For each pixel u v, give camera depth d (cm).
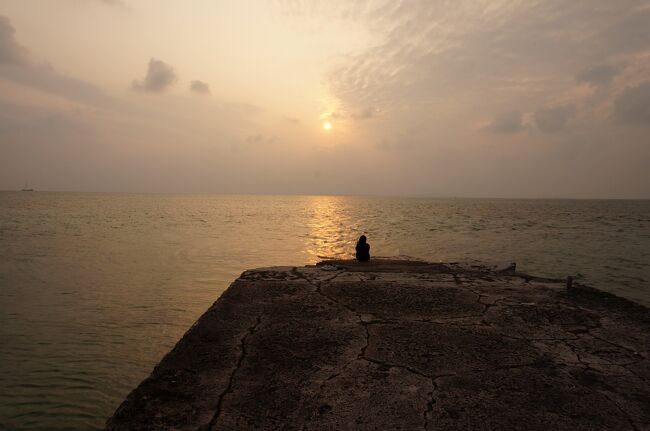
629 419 244
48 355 713
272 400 261
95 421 525
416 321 423
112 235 2672
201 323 410
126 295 1118
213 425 233
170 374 297
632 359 334
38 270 1448
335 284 580
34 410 545
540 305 486
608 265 1697
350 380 289
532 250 2147
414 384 285
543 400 265
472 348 352
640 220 5659
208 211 7012
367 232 3177
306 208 9562
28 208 6372
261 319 424
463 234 3034
